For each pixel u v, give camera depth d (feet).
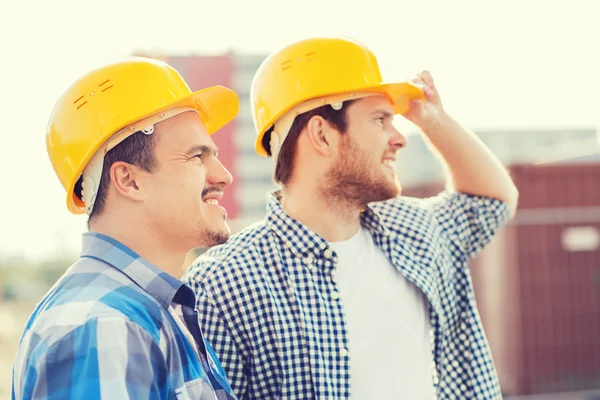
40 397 4.16
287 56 7.62
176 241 5.31
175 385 4.68
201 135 5.40
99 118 5.19
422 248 7.86
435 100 8.30
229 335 6.85
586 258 25.03
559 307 24.88
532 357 24.73
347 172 7.25
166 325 4.80
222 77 70.90
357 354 7.08
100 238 5.02
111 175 5.12
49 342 4.30
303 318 6.90
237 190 73.20
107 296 4.55
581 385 24.57
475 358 8.02
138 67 5.41
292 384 6.79
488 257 25.61
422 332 7.57
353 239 7.59
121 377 4.18
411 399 7.20
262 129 7.73
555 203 25.03
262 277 7.02
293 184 7.56
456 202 8.57
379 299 7.36
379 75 7.60
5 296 57.26
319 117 7.32
